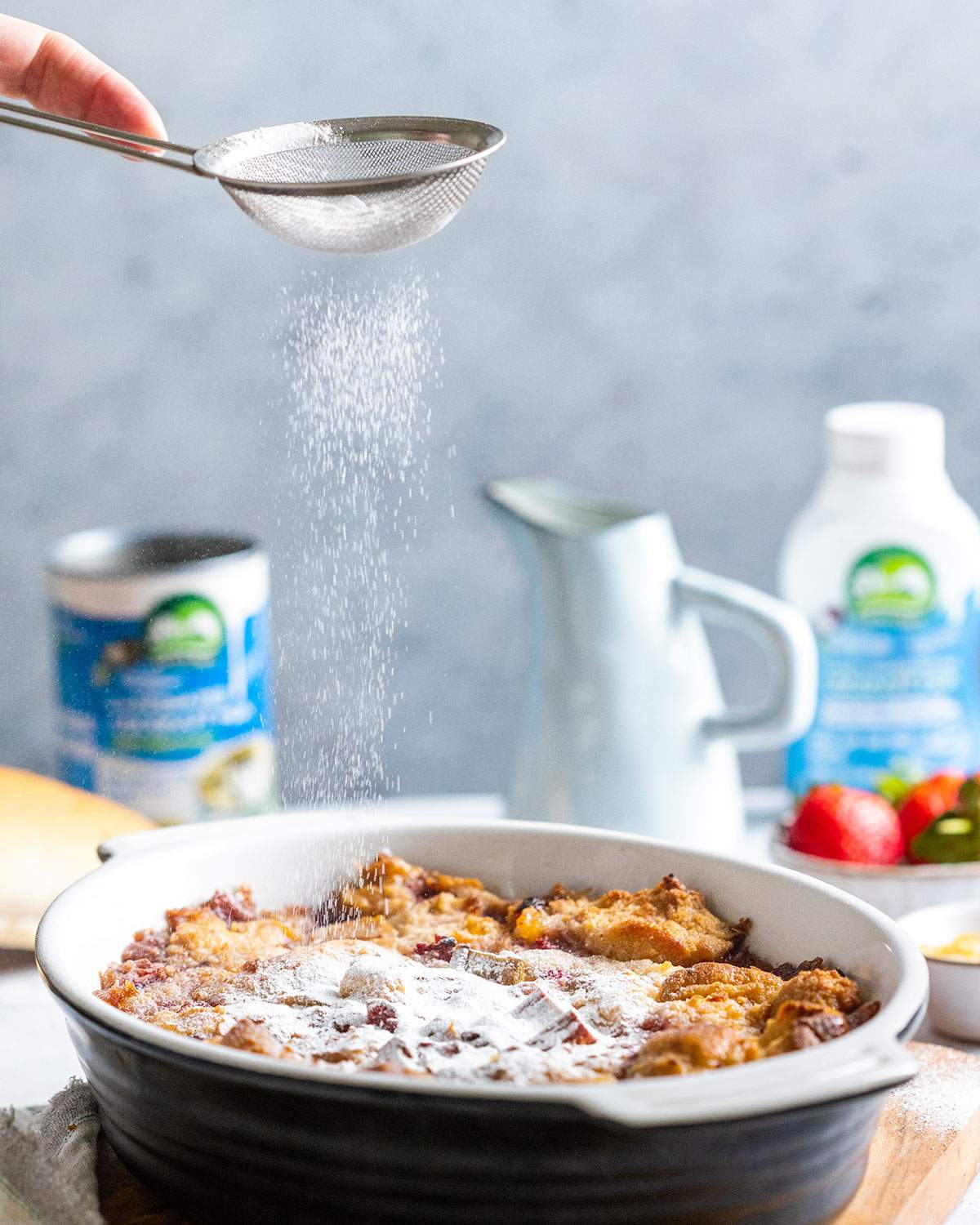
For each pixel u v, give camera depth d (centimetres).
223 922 110
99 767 126
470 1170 96
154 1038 97
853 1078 94
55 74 119
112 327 148
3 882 118
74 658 126
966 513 127
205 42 146
